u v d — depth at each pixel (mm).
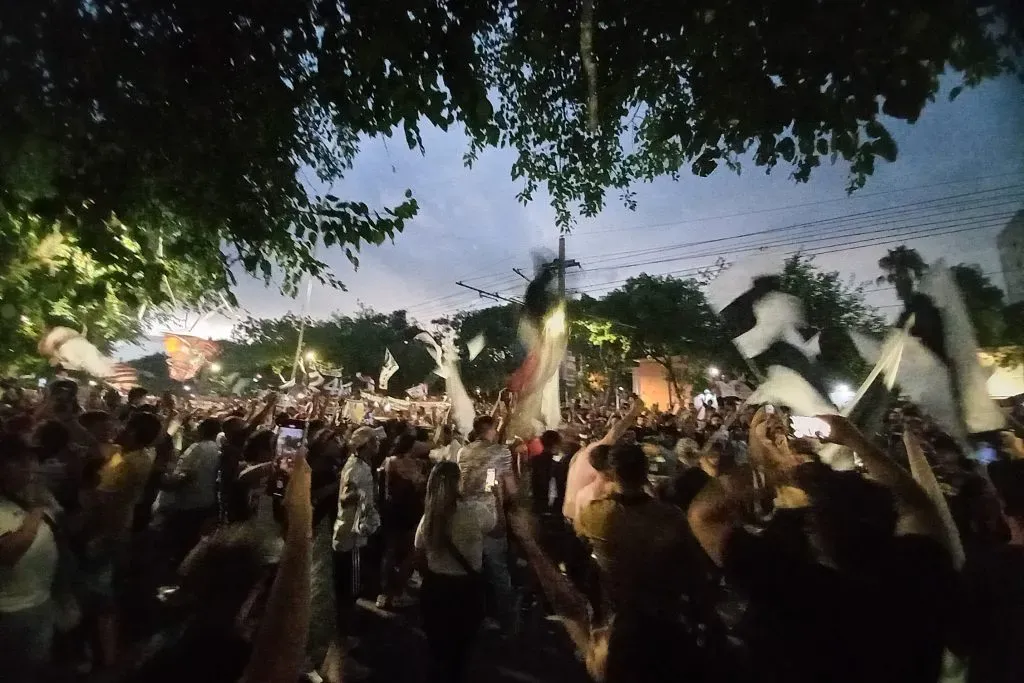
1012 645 2434
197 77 4586
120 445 5242
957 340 3453
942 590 2402
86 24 4281
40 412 6164
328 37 4586
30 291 4930
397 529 7289
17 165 4598
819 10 3797
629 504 2973
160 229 5176
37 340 6211
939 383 3457
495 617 6059
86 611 4586
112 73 4406
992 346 5246
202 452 6184
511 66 5441
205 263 5332
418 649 5809
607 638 2857
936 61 3611
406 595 7371
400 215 5254
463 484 5645
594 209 6094
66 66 4316
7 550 3615
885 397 3631
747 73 4199
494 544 5852
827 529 2486
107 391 9156
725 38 4211
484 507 5445
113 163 4551
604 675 2799
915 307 3525
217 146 4840
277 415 7867
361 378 15711
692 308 20188
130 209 4816
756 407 3518
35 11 4176
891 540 2434
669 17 4484
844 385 4637
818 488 2594
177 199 4953
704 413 10570
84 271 5078
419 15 4582
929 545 2457
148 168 4719
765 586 2551
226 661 2326
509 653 5688
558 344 5859
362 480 6633
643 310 20734
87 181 4496
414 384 31719
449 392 7492
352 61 4664
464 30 4672
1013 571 2527
